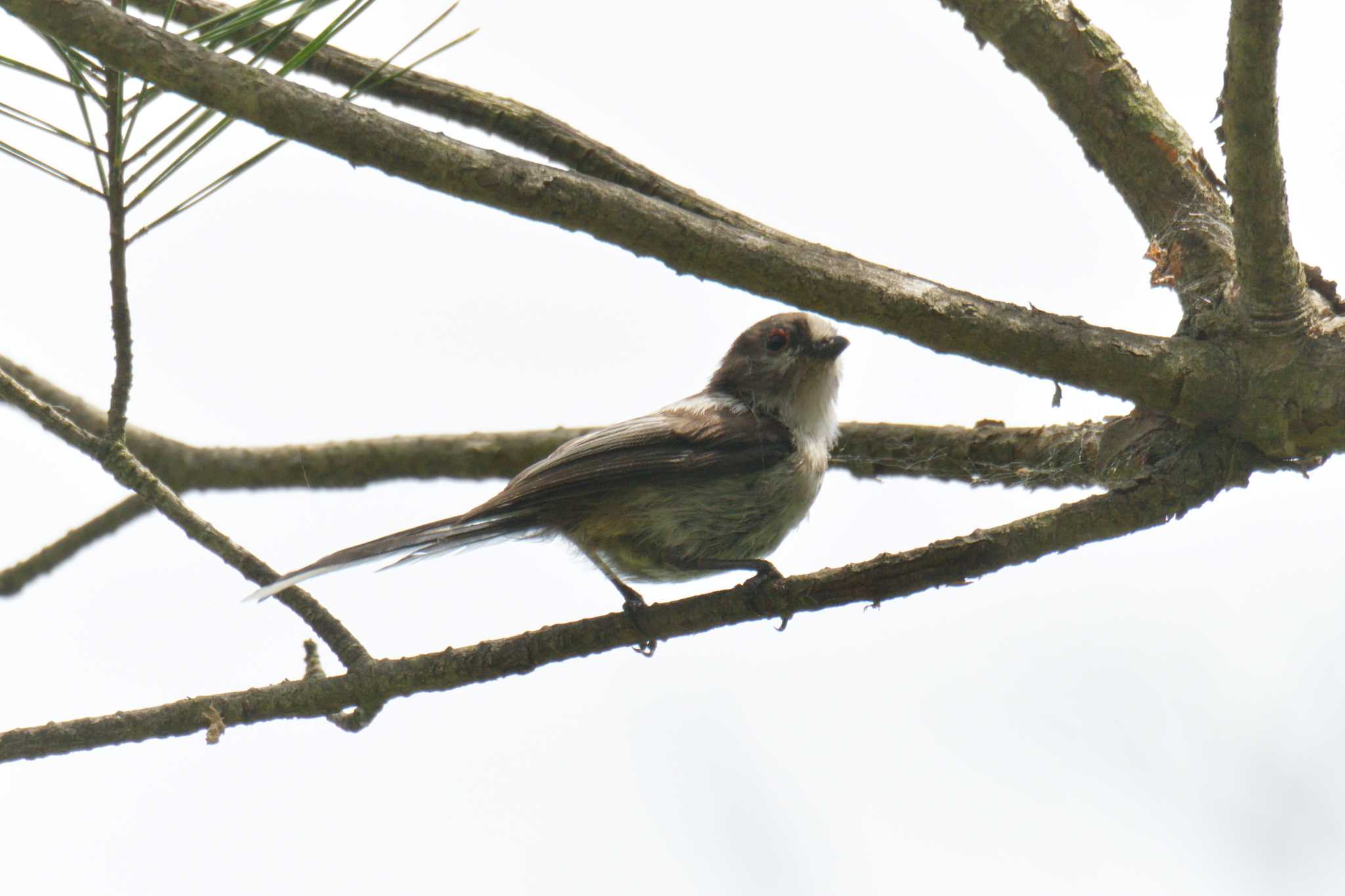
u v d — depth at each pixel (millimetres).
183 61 6266
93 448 7613
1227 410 8109
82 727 7516
